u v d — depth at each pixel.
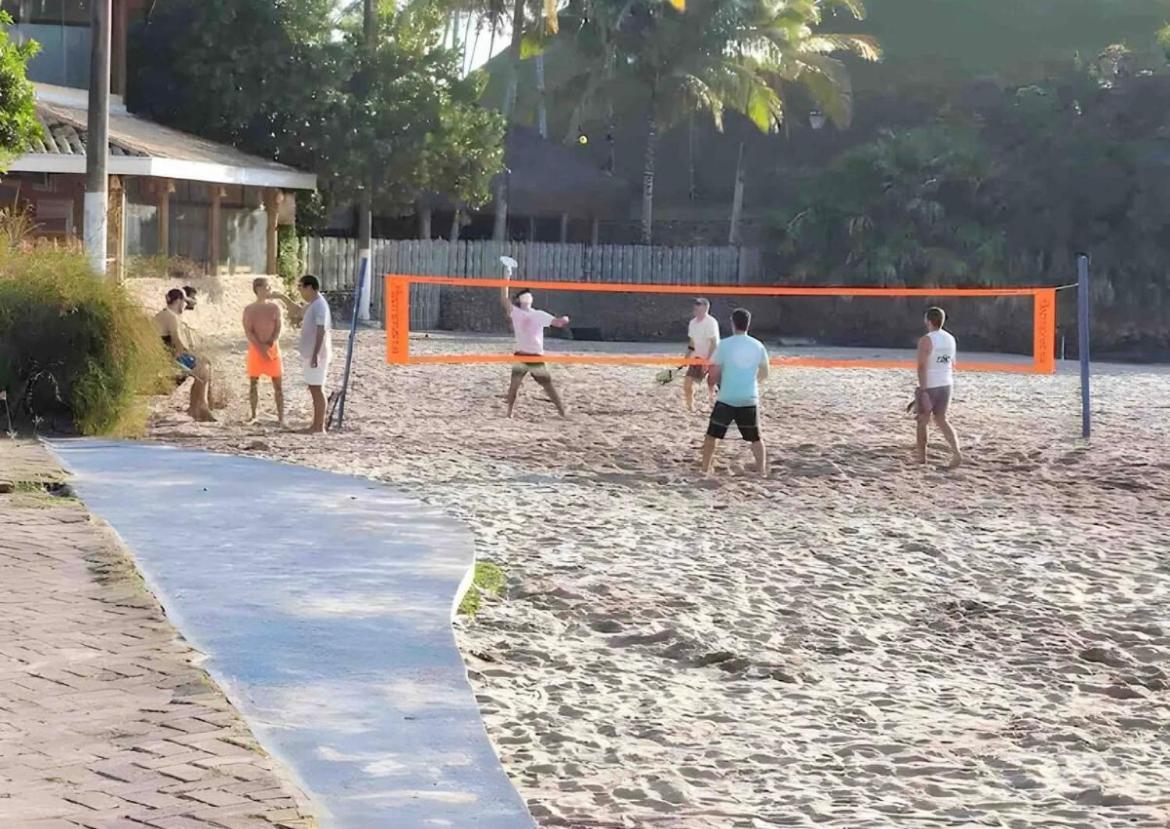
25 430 15.30
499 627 8.36
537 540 11.12
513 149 52.56
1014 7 68.44
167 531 9.66
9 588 7.73
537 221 54.66
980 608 9.48
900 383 28.34
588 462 15.85
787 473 15.63
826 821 5.43
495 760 5.46
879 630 8.88
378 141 42.34
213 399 19.62
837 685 7.64
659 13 52.12
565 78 68.44
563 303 48.91
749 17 52.72
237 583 8.18
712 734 6.64
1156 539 12.19
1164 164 49.16
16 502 10.39
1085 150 50.38
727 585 9.86
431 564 8.95
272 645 6.91
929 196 50.56
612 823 5.28
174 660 6.49
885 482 15.19
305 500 11.09
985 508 13.66
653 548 11.03
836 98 54.44
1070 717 7.15
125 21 37.59
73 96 35.53
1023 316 48.75
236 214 38.16
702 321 21.45
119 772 5.04
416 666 6.67
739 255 51.19
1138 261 49.47
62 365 15.59
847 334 50.53
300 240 43.31
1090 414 22.53
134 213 32.81
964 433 19.67
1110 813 5.65
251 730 5.66
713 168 61.88
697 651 8.12
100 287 15.81
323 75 41.56
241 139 41.88
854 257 50.41
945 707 7.32
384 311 45.22
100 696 5.93
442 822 4.82
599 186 52.72
